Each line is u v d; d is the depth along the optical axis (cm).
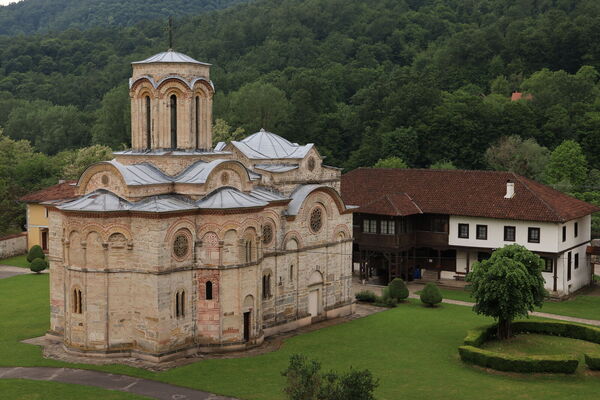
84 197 4688
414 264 7538
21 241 8769
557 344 5147
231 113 12706
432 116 11294
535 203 6925
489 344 5119
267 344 5006
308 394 2938
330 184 6056
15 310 5925
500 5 18212
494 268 4941
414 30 17075
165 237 4481
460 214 7162
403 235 7231
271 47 16600
